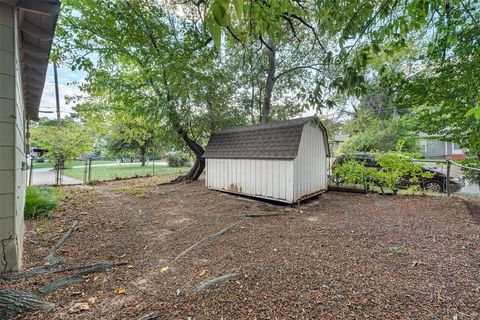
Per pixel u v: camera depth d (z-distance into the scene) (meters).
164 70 5.55
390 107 11.82
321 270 2.31
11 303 1.72
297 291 1.95
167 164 17.39
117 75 7.99
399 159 6.15
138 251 2.89
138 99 7.29
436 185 7.09
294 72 9.27
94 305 1.79
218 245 3.04
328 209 5.00
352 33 2.02
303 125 5.51
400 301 1.81
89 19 6.33
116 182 9.29
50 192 6.07
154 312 1.70
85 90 7.76
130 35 5.84
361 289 1.97
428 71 5.01
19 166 2.74
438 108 5.80
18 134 2.54
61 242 3.13
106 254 2.79
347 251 2.78
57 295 1.92
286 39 7.09
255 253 2.75
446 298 1.84
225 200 5.97
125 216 4.48
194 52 5.21
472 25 3.69
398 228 3.59
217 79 8.04
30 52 3.00
